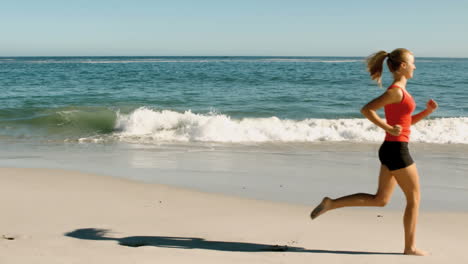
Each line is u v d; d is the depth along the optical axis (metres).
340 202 3.50
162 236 4.04
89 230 4.16
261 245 3.82
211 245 3.78
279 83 27.06
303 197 5.82
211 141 10.73
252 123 12.45
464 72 44.59
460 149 9.76
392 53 3.37
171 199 5.52
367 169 7.75
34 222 4.39
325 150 9.66
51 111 14.67
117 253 3.36
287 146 10.12
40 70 45.41
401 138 3.29
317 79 30.69
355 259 3.43
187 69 49.41
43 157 8.62
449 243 3.97
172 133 11.45
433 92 21.81
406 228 3.54
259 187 6.34
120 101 17.77
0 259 3.13
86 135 11.50
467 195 6.09
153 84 26.00
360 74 38.03
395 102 3.25
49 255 3.27
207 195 5.78
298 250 3.67
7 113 14.26
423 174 7.45
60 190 5.81
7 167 7.38
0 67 55.44
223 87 24.20
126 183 6.36
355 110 16.14
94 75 35.03
